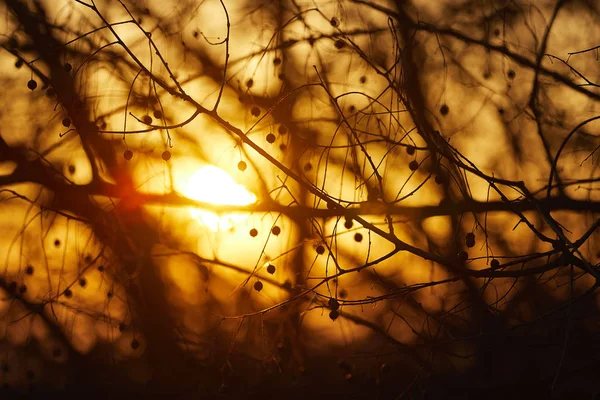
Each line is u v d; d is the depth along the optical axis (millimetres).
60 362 7719
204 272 7371
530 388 7023
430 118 7520
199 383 7531
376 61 7461
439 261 5777
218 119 5754
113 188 7453
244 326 7512
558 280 7219
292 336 7258
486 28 7602
